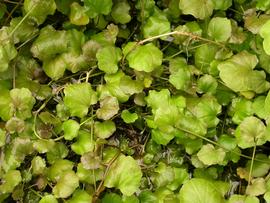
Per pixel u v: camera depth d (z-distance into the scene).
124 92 0.24
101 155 0.24
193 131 0.24
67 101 0.24
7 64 0.24
